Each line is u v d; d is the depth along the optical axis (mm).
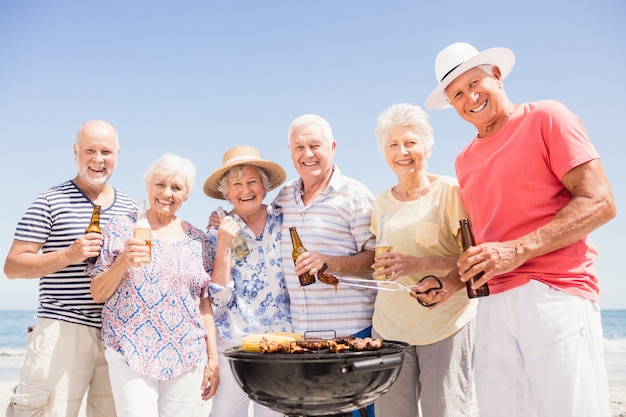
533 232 2600
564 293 2627
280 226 3938
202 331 3461
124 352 3164
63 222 3654
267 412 3682
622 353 21594
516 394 2760
